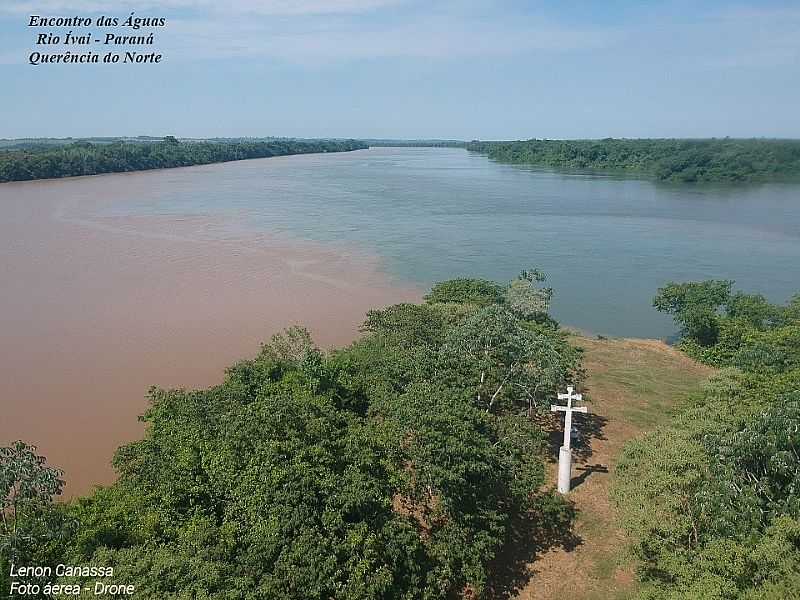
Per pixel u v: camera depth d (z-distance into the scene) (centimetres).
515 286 4491
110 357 4034
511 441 2328
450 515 1997
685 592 1670
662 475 1928
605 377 3788
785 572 1577
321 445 1912
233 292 5475
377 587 1612
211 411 2383
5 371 3788
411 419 2062
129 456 2227
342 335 4506
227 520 1791
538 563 2159
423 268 6500
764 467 1953
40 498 1653
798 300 4447
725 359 4016
